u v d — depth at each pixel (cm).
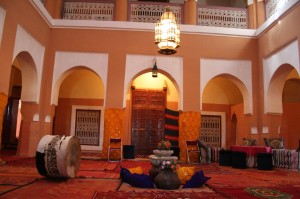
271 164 736
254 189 430
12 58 727
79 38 973
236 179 548
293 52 797
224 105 1316
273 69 905
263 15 1004
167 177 419
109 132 927
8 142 1265
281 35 851
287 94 1254
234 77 994
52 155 461
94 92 1273
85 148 1232
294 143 1139
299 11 765
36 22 861
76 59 968
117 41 976
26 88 895
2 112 688
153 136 1217
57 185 429
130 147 956
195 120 947
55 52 967
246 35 998
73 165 499
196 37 991
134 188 421
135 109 1231
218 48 993
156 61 973
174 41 689
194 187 436
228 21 1023
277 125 938
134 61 971
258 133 970
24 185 421
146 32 984
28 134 899
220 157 841
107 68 963
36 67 884
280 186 468
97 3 1002
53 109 964
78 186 425
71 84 1270
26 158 821
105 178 508
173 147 918
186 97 958
